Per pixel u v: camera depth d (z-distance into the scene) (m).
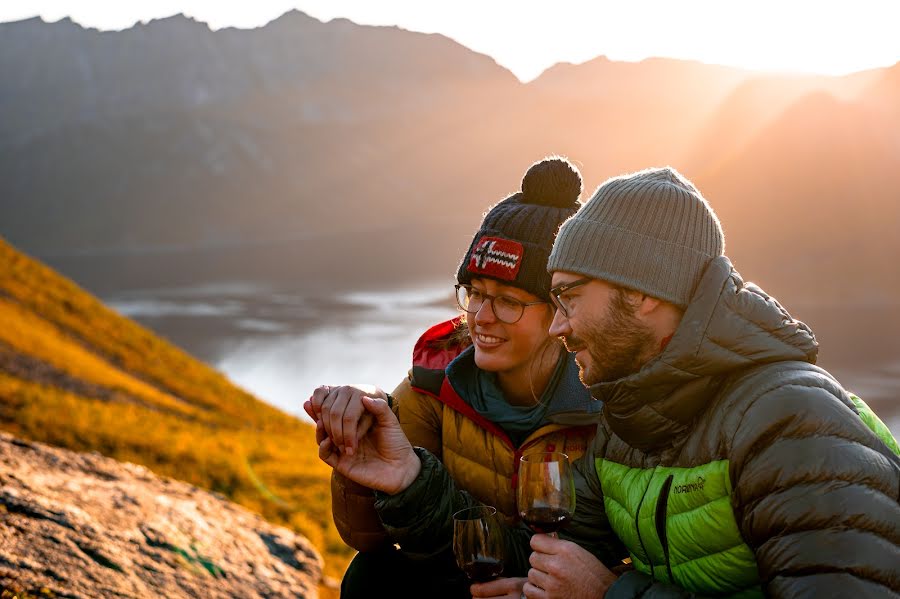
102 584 3.81
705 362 1.79
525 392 2.71
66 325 42.66
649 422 1.90
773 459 1.66
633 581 1.99
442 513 2.46
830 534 1.57
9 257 48.22
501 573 2.39
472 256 2.64
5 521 4.05
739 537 1.80
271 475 18.20
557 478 2.14
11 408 17.05
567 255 1.94
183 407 33.72
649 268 1.86
